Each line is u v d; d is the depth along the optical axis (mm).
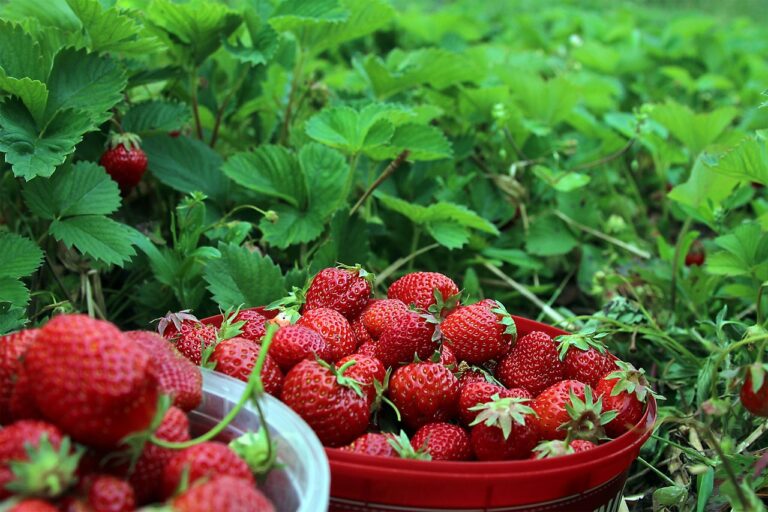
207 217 803
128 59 812
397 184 893
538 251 906
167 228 848
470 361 635
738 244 764
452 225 828
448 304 647
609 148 1047
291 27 832
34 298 737
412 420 605
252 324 639
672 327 816
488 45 1300
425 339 613
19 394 528
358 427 585
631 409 610
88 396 508
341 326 628
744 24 2080
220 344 607
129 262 723
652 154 1065
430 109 895
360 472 552
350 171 796
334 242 761
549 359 630
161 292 769
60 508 496
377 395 600
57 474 489
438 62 910
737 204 926
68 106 707
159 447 529
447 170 913
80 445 515
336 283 653
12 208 774
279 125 959
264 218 787
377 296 833
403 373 603
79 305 767
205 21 790
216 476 510
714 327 756
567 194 939
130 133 752
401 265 881
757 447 702
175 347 605
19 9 765
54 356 513
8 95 688
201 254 717
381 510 562
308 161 815
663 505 657
